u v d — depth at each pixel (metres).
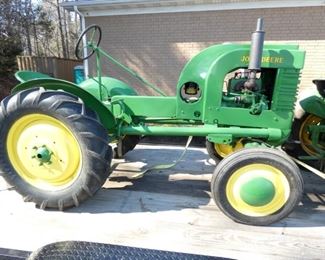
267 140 2.41
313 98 2.94
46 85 2.47
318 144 2.95
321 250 1.93
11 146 2.38
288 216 2.31
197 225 2.19
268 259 1.84
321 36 6.34
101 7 7.23
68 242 1.02
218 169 2.12
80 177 2.26
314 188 2.85
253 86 2.16
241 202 2.15
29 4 14.88
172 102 2.56
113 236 2.04
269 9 6.44
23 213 2.31
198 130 2.42
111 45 7.61
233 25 6.73
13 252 1.46
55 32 21.53
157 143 4.12
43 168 2.37
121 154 3.15
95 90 2.95
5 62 10.81
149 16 7.19
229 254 1.88
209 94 2.34
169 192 2.71
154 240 2.00
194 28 6.99
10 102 2.28
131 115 2.66
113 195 2.63
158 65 7.47
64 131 2.27
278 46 2.28
